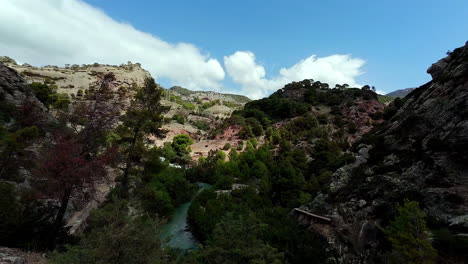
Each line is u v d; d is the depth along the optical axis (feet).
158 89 90.99
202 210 87.86
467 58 66.39
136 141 84.99
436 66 86.84
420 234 33.88
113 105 54.75
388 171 65.87
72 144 43.55
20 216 37.68
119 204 25.52
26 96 112.57
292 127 236.43
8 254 30.14
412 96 94.53
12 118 93.97
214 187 130.21
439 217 44.57
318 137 209.46
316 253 53.62
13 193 45.96
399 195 54.54
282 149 185.68
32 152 66.80
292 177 117.50
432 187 50.65
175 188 112.37
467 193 45.06
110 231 22.34
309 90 333.01
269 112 296.71
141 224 25.67
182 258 42.96
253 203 96.37
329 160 127.95
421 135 65.87
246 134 235.40
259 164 157.48
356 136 213.66
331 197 77.71
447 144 54.03
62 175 40.63
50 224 43.21
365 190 65.31
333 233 62.28
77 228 57.98
